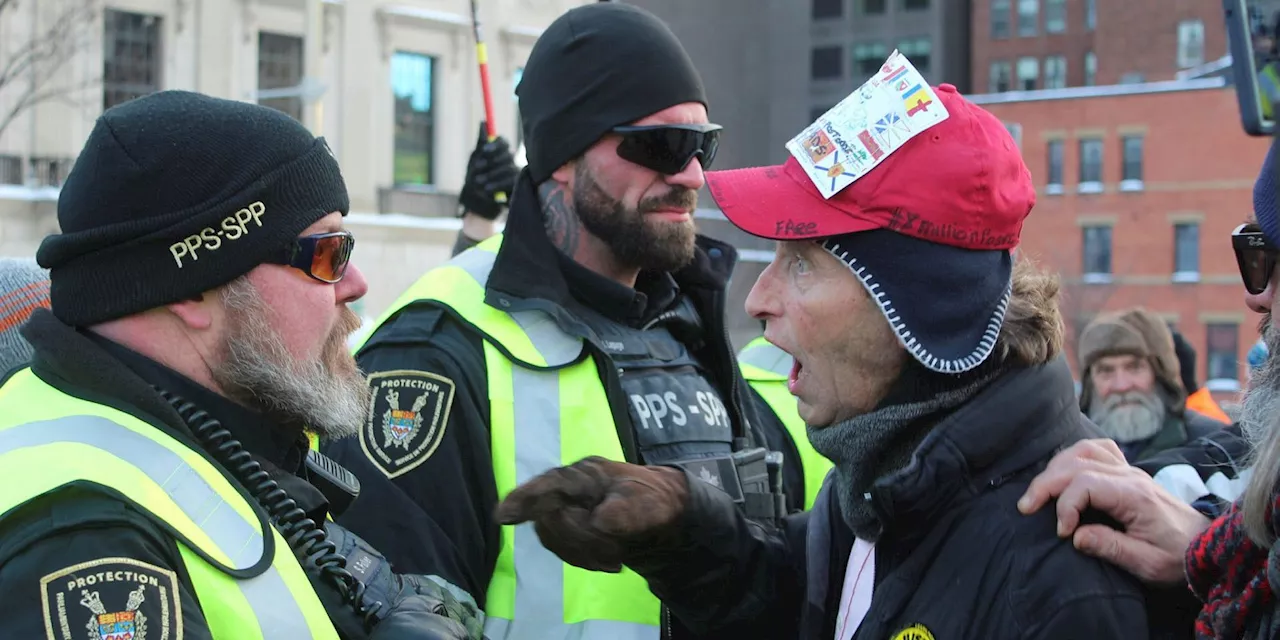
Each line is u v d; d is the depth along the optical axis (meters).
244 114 1.69
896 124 1.78
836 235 1.80
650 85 2.47
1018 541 1.69
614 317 2.54
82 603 1.40
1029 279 1.85
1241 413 1.81
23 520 1.45
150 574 1.44
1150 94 33.03
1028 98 34.50
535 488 1.73
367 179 21.09
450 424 2.31
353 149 20.92
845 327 1.82
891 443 1.82
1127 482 1.71
